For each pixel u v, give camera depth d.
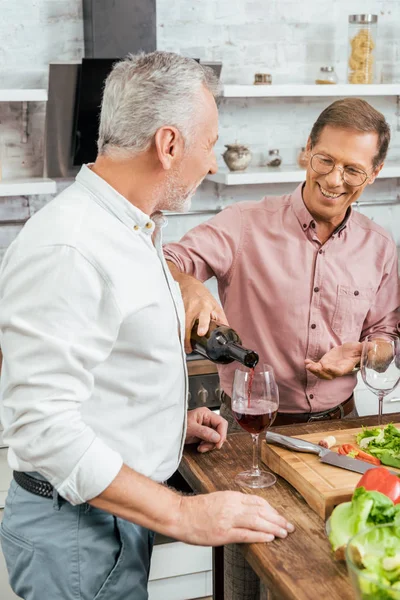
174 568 2.82
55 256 1.25
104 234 1.32
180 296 1.61
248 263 2.16
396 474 1.45
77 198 1.37
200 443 1.69
